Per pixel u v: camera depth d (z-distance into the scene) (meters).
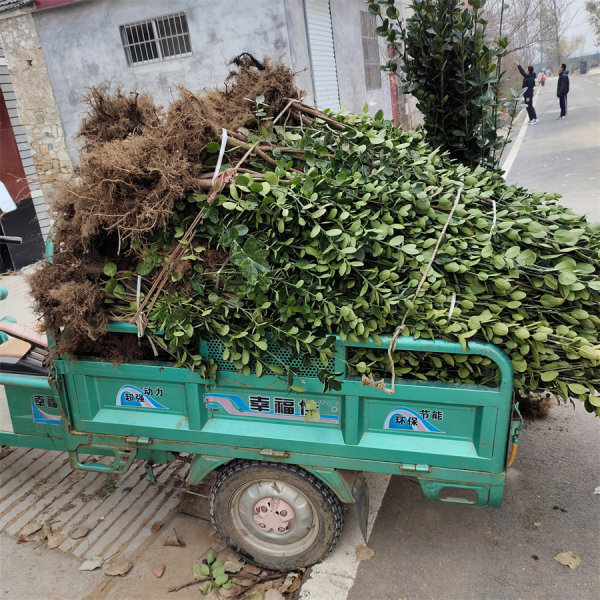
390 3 4.11
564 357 2.42
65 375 2.93
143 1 9.05
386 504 3.41
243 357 2.54
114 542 3.21
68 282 2.66
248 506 2.88
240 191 2.59
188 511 3.44
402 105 16.48
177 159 2.60
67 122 9.93
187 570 3.01
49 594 2.89
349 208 2.54
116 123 3.19
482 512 3.30
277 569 2.95
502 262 2.45
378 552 3.04
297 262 2.50
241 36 8.91
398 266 2.49
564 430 4.00
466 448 2.51
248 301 2.59
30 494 3.62
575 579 2.81
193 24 9.03
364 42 12.99
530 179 10.90
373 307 2.42
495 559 2.96
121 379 2.87
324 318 2.48
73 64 9.62
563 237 2.57
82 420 2.98
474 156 4.33
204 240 2.71
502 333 2.29
